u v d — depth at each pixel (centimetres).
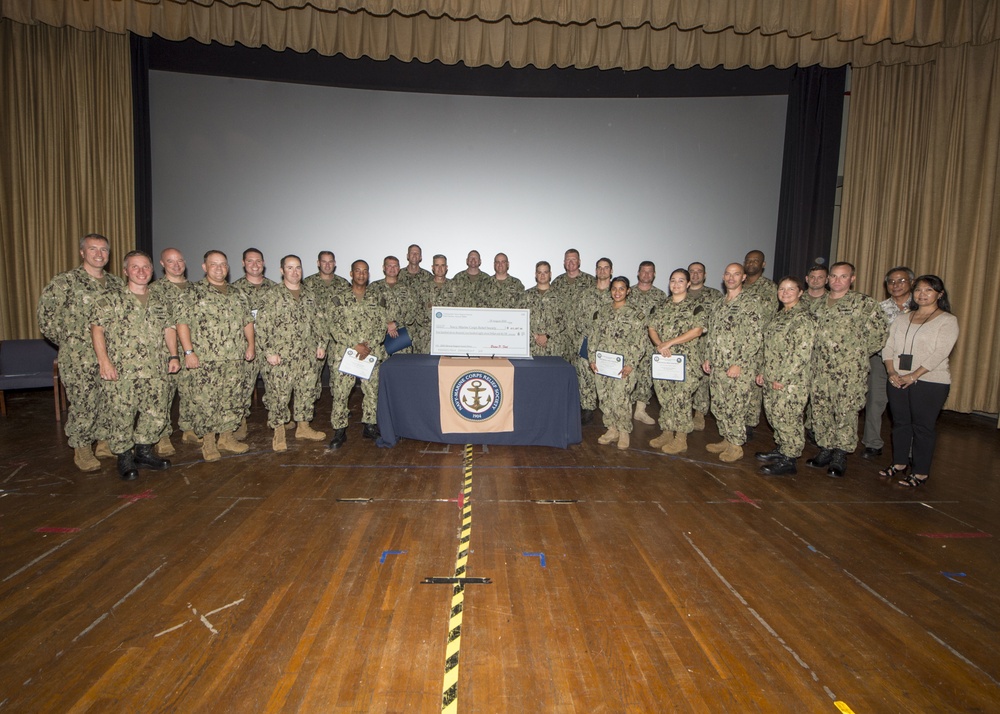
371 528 323
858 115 678
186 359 409
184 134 692
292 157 712
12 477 392
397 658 213
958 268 625
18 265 642
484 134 729
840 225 706
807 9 556
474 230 739
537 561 289
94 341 371
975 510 367
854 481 416
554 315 597
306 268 728
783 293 415
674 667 212
